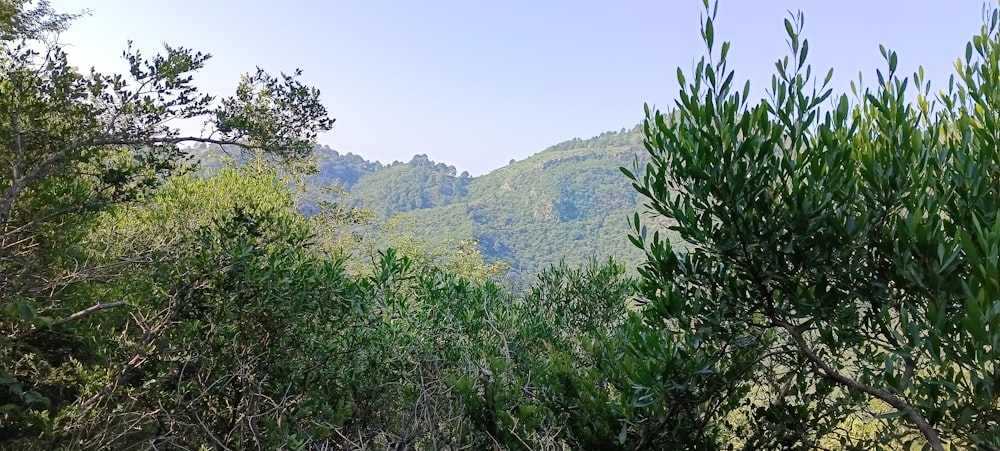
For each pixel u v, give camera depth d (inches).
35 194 232.1
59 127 223.6
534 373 207.6
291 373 207.2
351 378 217.0
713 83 115.5
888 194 111.2
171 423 183.0
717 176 114.7
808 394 163.9
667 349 137.6
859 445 146.7
